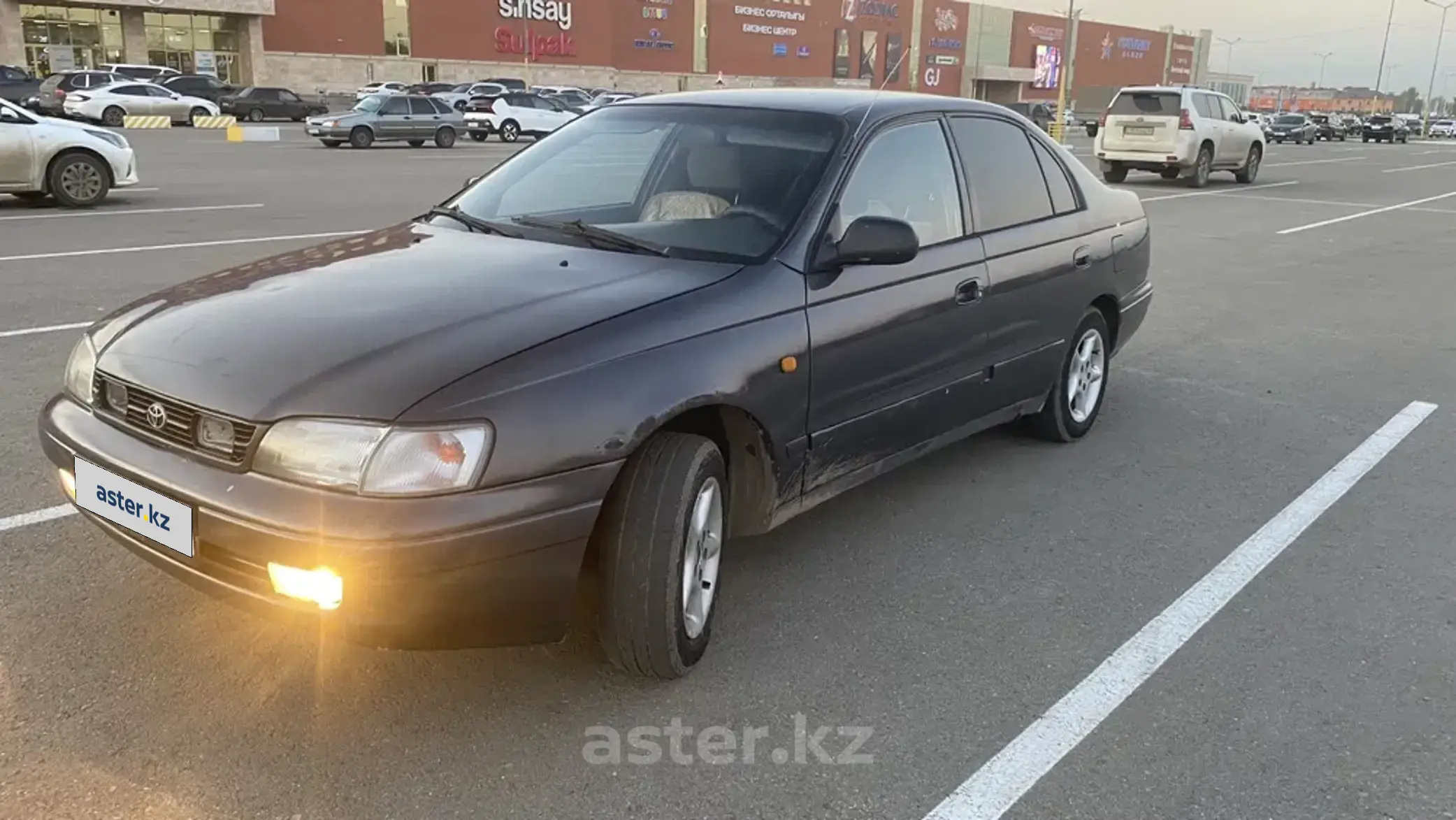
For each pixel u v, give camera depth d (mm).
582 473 2686
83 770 2623
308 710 2906
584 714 2945
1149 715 3066
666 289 3131
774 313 3250
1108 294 5266
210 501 2562
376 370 2602
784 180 3646
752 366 3121
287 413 2531
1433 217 17125
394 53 53000
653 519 2863
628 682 3100
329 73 51125
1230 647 3465
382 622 2520
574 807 2580
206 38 47688
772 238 3459
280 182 17016
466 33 54844
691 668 3184
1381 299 9766
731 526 3455
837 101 4066
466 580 2549
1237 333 8203
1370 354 7598
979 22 76250
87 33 44938
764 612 3584
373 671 3100
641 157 3967
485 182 4238
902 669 3258
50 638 3205
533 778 2674
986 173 4434
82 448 2875
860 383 3611
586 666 3174
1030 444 5414
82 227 11148
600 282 3156
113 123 34938
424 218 4043
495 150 29688
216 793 2564
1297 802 2705
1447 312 9211
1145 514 4555
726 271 3303
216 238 10742
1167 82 97750
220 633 3266
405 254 3453
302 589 2494
